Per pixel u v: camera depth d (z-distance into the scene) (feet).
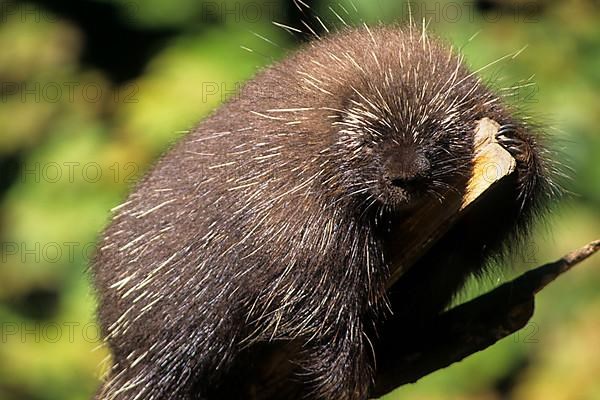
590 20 68.64
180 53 68.08
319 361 36.27
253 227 35.50
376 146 34.30
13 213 68.64
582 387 63.52
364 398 36.50
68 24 74.59
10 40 74.28
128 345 38.14
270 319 36.06
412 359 38.14
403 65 35.37
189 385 37.70
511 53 65.05
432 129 34.09
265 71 37.93
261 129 35.86
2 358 66.13
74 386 66.03
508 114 36.40
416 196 33.94
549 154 38.55
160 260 37.01
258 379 37.83
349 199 35.06
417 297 38.24
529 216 37.55
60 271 67.92
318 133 35.24
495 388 64.80
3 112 72.38
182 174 37.14
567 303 65.00
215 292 36.32
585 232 63.57
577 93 66.03
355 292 35.68
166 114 66.18
